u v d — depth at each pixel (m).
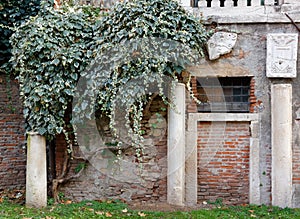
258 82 6.34
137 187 6.46
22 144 7.34
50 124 5.90
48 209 5.71
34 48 5.82
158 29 5.83
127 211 5.73
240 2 6.47
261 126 6.30
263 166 6.29
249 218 5.54
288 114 6.13
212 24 6.39
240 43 6.36
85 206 5.91
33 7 6.93
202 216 5.51
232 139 6.41
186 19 6.02
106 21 6.00
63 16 6.12
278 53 6.24
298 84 6.28
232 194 6.38
